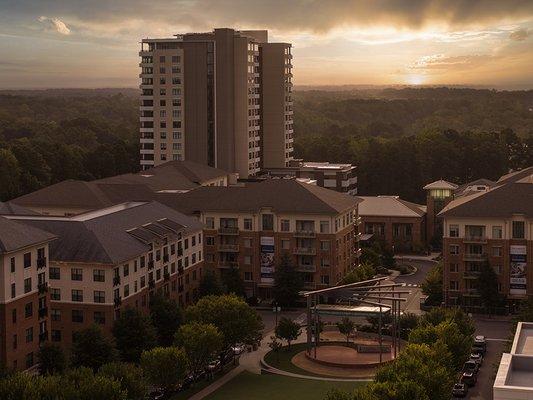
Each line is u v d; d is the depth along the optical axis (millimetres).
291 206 187375
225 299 143125
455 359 126312
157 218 169500
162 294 151625
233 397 125250
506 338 154250
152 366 117938
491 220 174250
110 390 98875
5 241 122562
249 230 190250
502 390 73062
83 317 143625
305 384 132375
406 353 116562
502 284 175000
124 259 144625
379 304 146625
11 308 123688
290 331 150625
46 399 98062
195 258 176125
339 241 190000
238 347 151000
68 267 143375
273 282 189125
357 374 137750
